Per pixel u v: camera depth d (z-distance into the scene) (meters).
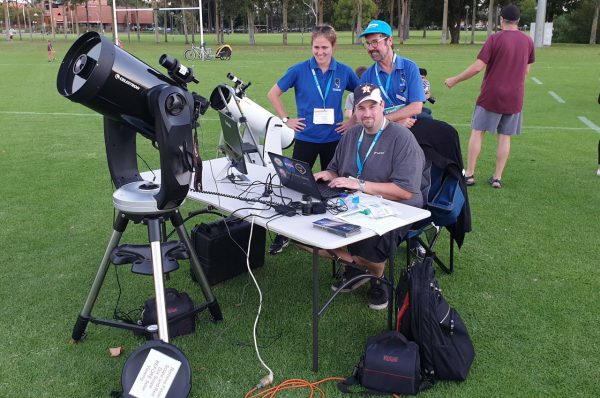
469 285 3.92
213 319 3.45
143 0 68.12
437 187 3.76
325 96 4.63
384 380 2.73
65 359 3.05
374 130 3.50
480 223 5.15
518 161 7.57
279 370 2.96
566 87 15.63
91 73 2.49
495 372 2.92
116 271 4.09
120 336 3.29
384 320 3.49
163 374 2.63
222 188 3.64
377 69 4.43
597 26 49.28
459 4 46.47
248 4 45.59
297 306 3.69
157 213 2.83
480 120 6.20
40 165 7.36
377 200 3.25
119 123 3.07
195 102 2.91
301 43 49.91
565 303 3.65
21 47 42.97
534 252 4.48
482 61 6.00
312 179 3.21
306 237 2.71
